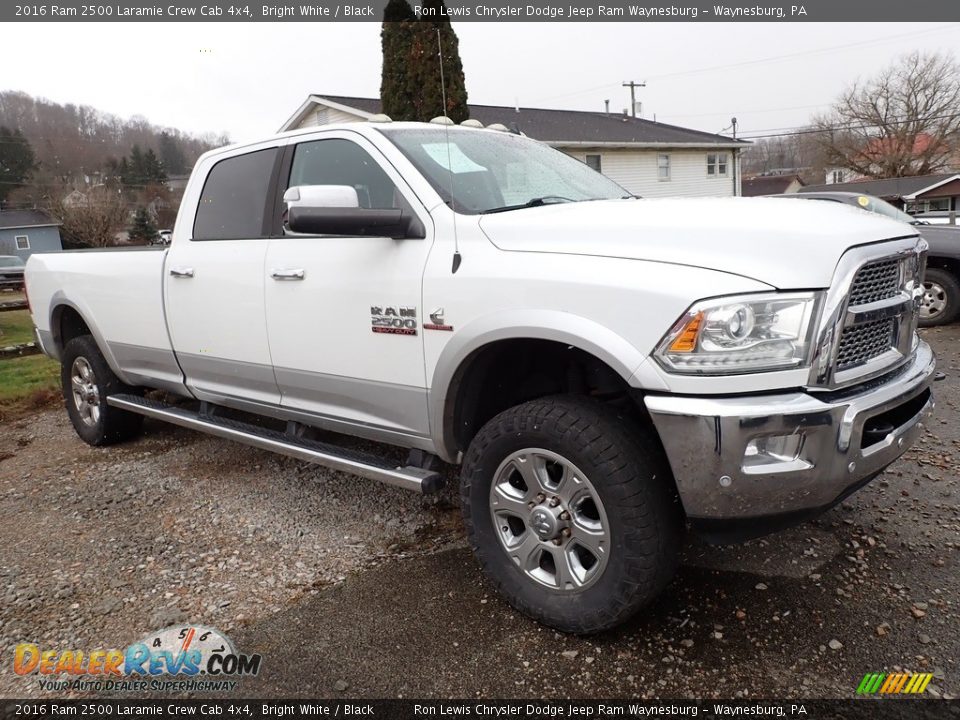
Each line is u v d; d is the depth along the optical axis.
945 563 2.86
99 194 48.03
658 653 2.42
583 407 2.39
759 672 2.30
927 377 2.59
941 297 7.55
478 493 2.67
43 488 4.28
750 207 2.47
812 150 48.34
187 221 3.94
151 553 3.33
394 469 3.00
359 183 3.18
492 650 2.48
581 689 2.27
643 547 2.28
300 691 2.33
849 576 2.81
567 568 2.46
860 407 2.21
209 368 3.87
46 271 5.05
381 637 2.58
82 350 4.83
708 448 2.12
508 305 2.48
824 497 2.21
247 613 2.79
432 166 2.98
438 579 2.96
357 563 3.13
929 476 3.70
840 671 2.28
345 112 20.58
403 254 2.85
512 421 2.52
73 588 3.05
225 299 3.60
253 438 3.65
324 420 3.37
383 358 2.94
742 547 3.07
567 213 2.62
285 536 3.44
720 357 2.12
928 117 42.97
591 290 2.29
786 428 2.10
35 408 6.50
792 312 2.12
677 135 27.81
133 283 4.20
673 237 2.29
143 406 4.43
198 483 4.19
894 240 2.45
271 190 3.49
